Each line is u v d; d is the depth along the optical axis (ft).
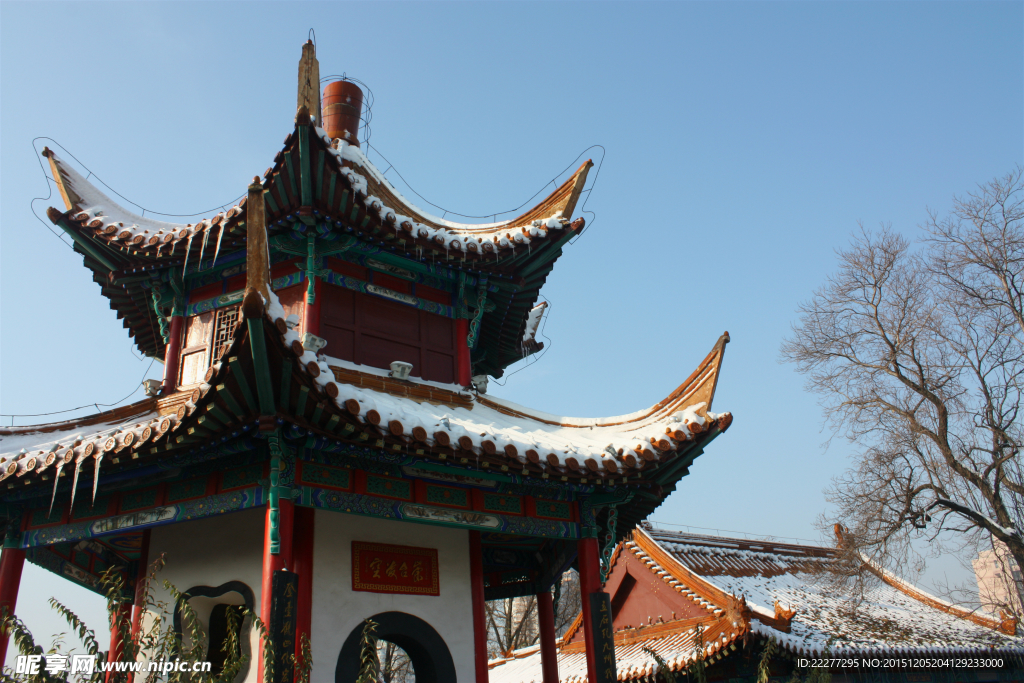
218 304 54.03
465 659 46.62
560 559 57.41
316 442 38.50
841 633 102.22
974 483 104.27
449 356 56.75
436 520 44.52
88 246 54.49
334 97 67.15
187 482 42.83
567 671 107.14
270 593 36.11
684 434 47.01
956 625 118.93
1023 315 108.47
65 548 52.42
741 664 88.69
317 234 50.85
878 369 117.29
